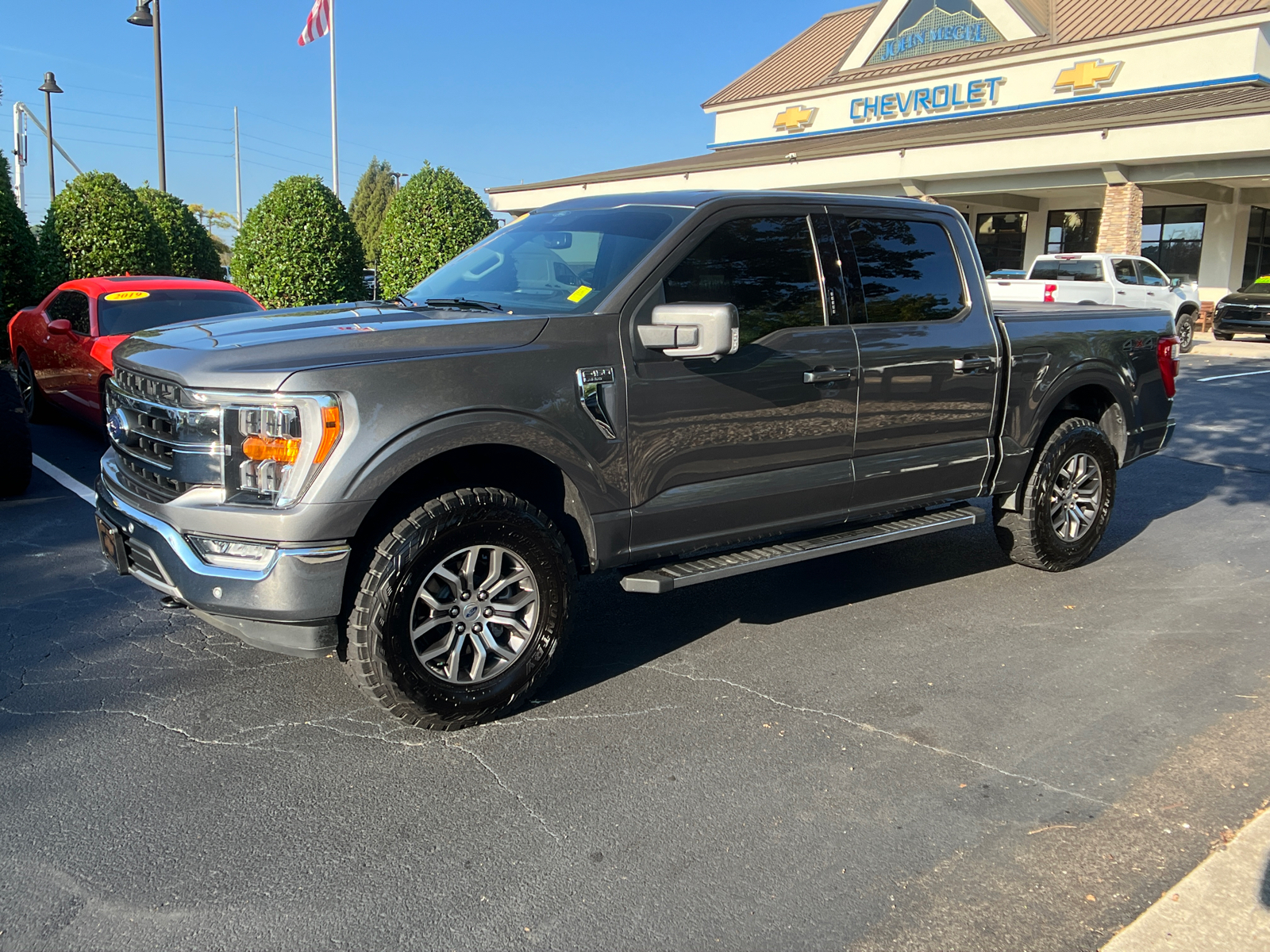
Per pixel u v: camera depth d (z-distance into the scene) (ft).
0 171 45.32
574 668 13.53
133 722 11.64
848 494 14.56
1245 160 63.87
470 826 9.59
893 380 14.67
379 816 9.72
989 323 16.16
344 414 10.23
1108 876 8.88
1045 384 16.87
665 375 12.38
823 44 115.75
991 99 92.43
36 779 10.29
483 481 12.21
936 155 74.54
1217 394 42.01
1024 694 12.75
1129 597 16.67
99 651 13.78
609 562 12.35
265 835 9.36
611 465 12.05
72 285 29.63
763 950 7.89
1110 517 19.98
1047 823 9.75
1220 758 11.09
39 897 8.36
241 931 8.00
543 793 10.21
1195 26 79.87
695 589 17.06
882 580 17.60
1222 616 15.72
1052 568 17.87
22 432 21.50
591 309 12.17
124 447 12.00
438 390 10.71
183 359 10.80
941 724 11.87
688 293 12.76
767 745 11.31
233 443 10.37
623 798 10.14
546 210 15.60
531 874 8.82
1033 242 91.97
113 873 8.73
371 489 10.31
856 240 14.70
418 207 51.90
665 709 12.23
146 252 47.98
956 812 9.94
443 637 11.35
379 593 10.53
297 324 11.86
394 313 12.46
